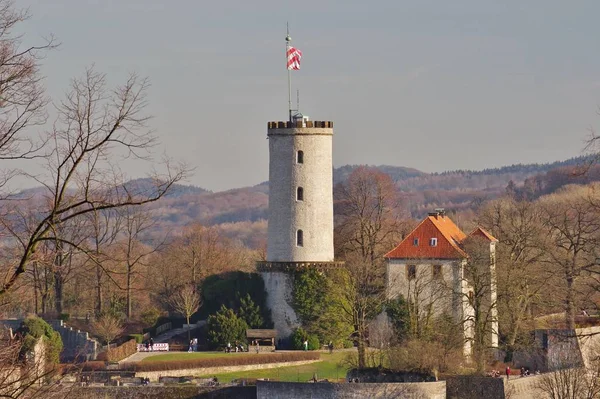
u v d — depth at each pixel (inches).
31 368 5546.3
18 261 5477.4
